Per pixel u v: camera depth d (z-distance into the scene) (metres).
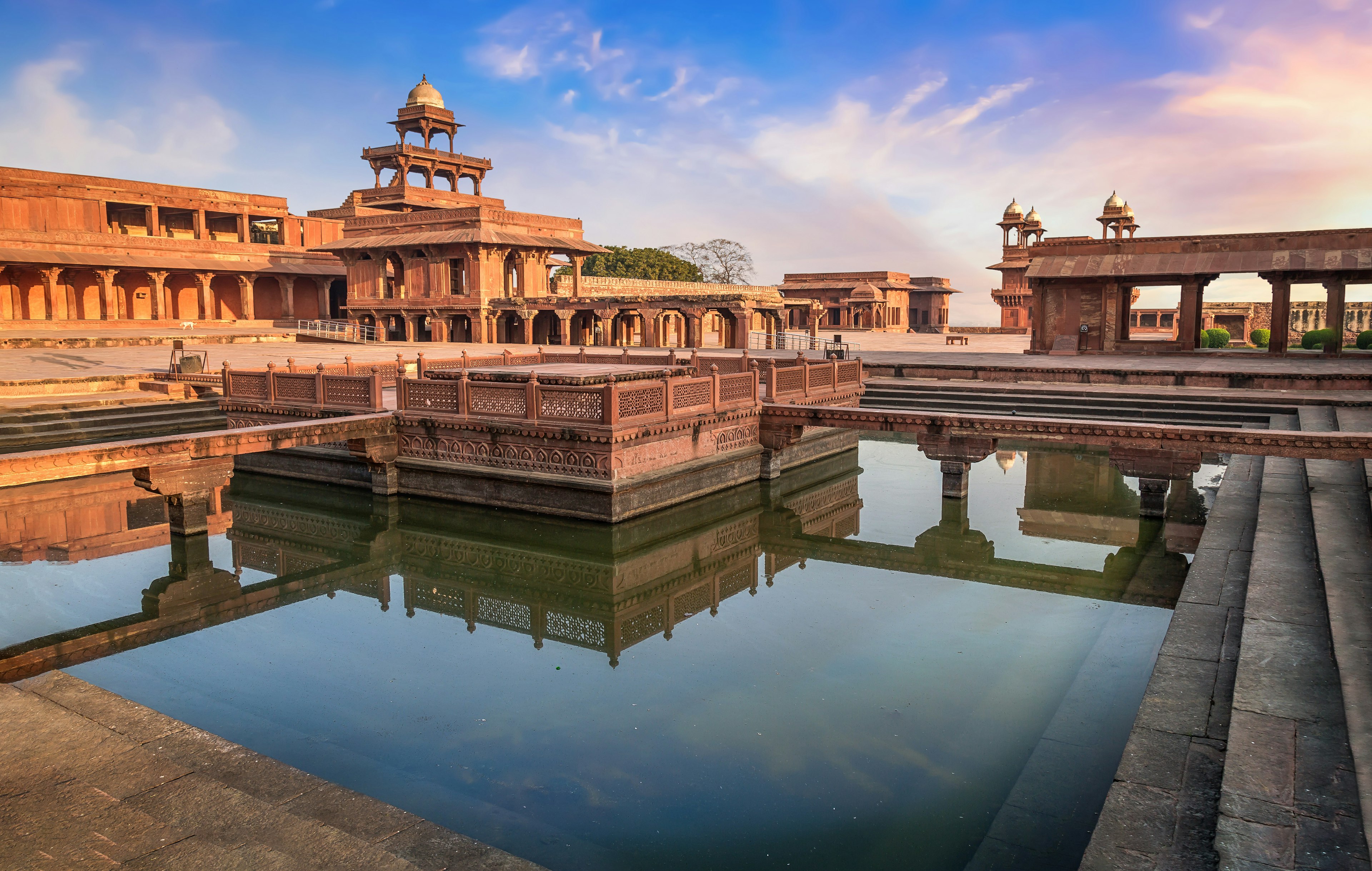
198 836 4.28
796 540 12.86
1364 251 26.56
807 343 45.59
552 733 6.64
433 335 42.72
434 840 4.56
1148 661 7.72
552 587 10.70
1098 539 12.40
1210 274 28.12
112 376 22.28
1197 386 21.66
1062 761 5.89
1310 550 8.48
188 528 12.04
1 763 5.06
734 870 4.86
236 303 52.09
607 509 12.30
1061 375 23.34
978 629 8.88
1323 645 6.14
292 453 15.85
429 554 12.19
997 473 17.36
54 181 45.97
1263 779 4.46
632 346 40.19
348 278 46.00
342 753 6.31
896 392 22.84
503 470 13.37
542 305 39.94
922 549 12.23
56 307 44.22
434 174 52.34
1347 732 4.91
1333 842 3.93
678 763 6.13
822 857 4.97
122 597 10.11
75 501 14.88
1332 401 18.22
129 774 4.96
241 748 5.58
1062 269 29.58
